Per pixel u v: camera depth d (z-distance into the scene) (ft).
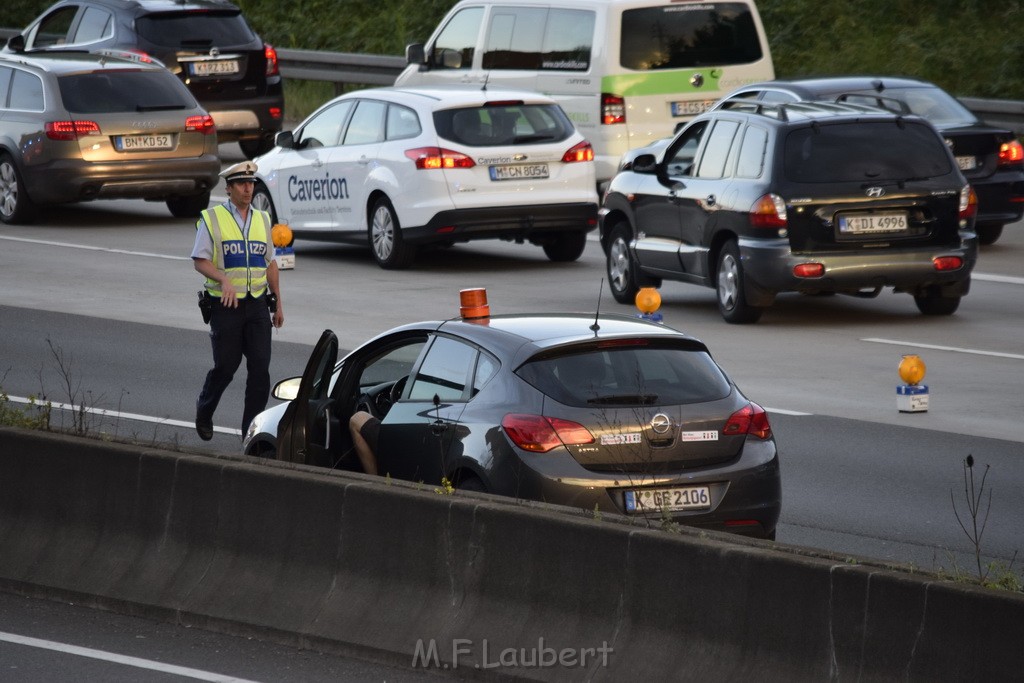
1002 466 135.44
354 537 91.91
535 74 293.64
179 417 155.84
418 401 107.24
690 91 287.28
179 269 246.27
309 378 108.68
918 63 366.84
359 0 486.79
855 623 75.25
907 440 144.87
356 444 110.83
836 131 199.21
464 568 87.97
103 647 92.63
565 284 235.20
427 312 209.67
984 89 354.54
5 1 557.74
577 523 84.23
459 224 239.30
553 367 100.83
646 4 284.61
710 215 206.39
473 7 305.32
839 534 116.47
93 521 102.27
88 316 209.05
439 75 309.22
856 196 196.85
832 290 199.21
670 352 103.76
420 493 90.12
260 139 347.77
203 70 334.03
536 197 242.78
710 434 99.96
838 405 159.22
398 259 245.86
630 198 223.30
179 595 96.99
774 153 198.70
